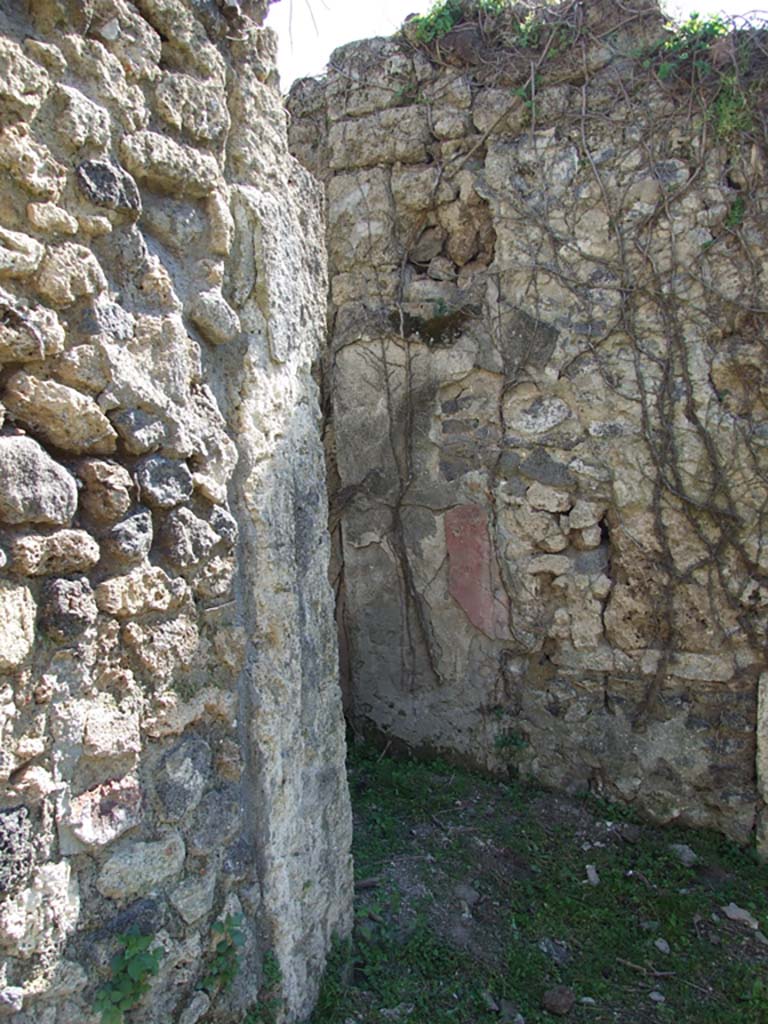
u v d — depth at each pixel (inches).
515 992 115.2
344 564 185.6
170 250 82.8
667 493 153.8
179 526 80.4
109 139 74.2
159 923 77.7
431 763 179.2
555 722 168.6
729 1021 113.0
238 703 88.9
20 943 65.7
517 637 169.5
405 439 175.5
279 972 92.0
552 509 163.2
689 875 144.1
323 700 102.2
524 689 171.3
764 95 141.9
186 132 83.1
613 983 119.9
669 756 158.9
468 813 160.6
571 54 154.5
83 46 72.3
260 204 91.6
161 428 78.1
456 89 163.3
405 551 178.7
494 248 165.8
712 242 146.4
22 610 66.2
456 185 166.2
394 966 114.3
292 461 97.3
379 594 182.9
